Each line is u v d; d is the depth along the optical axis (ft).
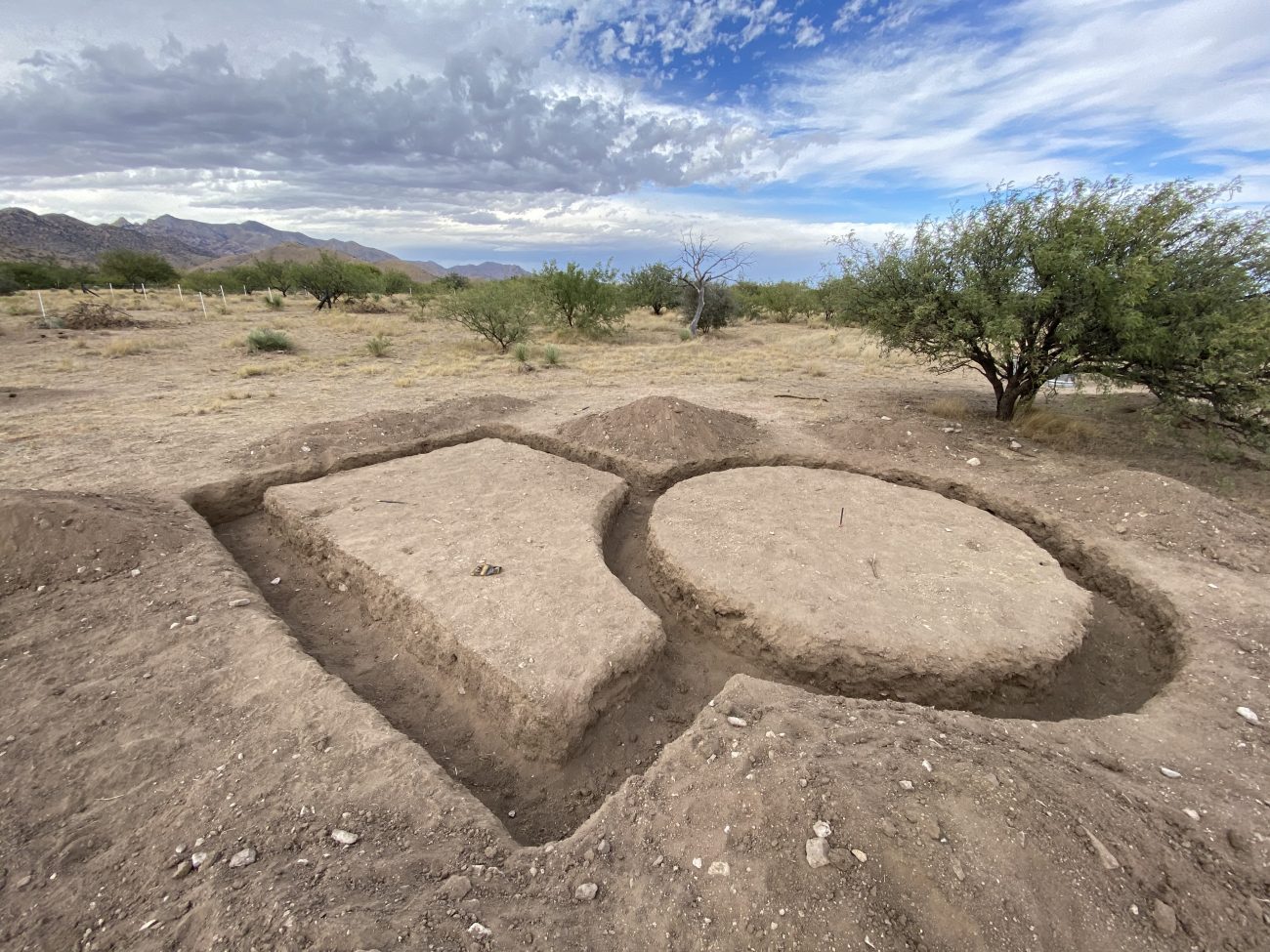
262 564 19.94
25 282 127.44
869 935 7.30
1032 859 8.07
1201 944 7.47
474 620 14.48
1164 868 8.30
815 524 20.25
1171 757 10.85
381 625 16.40
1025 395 33.09
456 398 36.06
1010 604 15.69
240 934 7.33
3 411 33.63
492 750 12.48
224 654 13.42
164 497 21.31
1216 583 17.13
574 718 12.05
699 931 7.55
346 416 33.55
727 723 11.02
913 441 29.14
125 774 10.30
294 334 70.85
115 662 13.19
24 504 17.37
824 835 8.33
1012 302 27.84
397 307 116.06
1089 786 9.53
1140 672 15.34
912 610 15.31
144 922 7.71
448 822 9.36
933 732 10.76
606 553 20.67
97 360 50.42
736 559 17.72
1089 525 20.80
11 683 12.55
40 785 10.10
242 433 29.76
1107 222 25.96
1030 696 13.92
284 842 8.89
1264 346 22.66
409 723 13.20
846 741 10.31
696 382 46.80
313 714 11.61
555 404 37.63
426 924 7.45
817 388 44.78
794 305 104.17
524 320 63.72
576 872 8.46
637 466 27.02
